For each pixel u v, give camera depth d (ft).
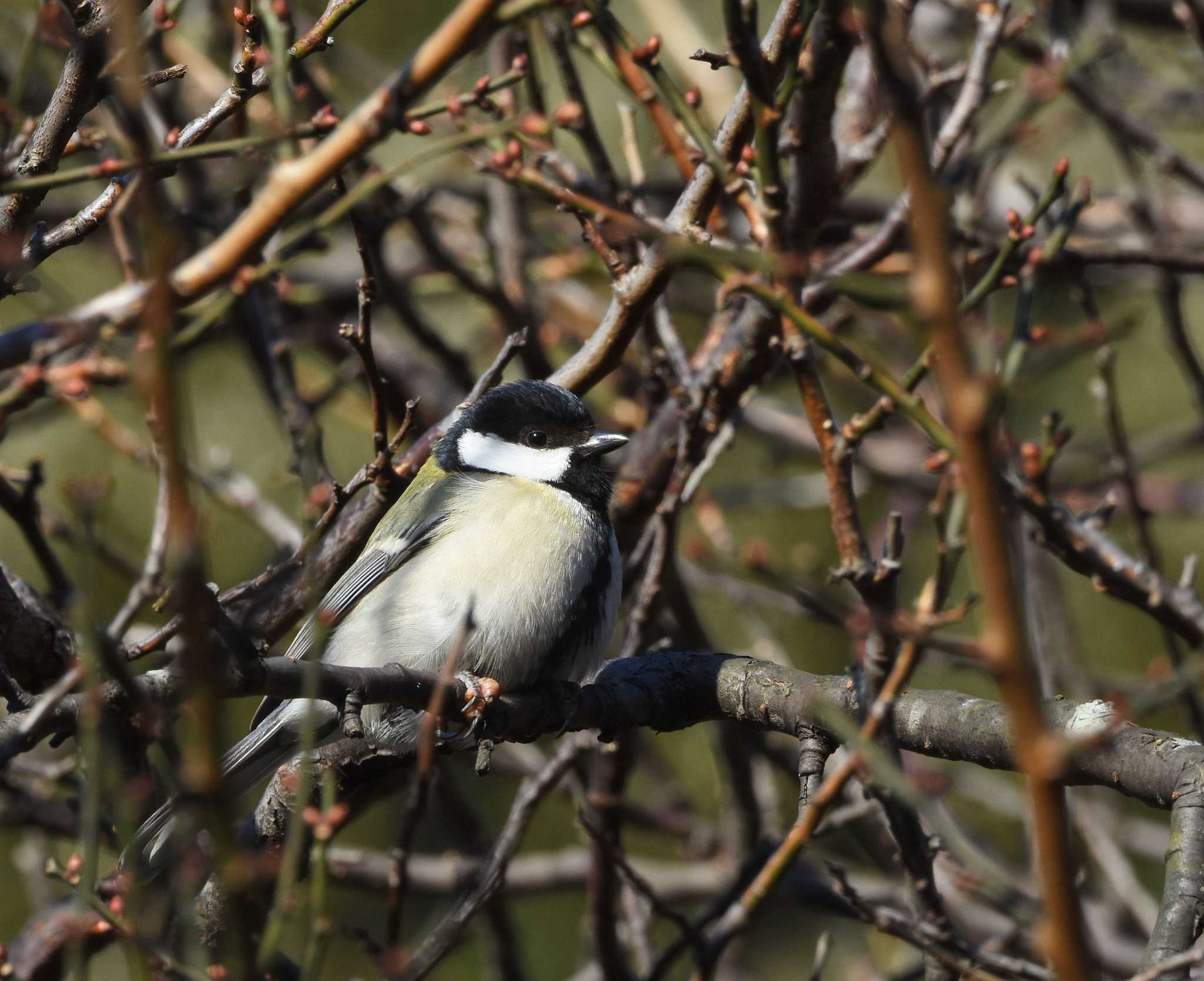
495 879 29.40
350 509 28.66
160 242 13.66
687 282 47.75
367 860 37.58
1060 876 11.41
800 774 23.25
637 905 34.55
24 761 33.17
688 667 25.55
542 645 28.40
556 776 30.45
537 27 39.11
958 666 35.50
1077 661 34.40
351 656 29.27
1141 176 42.70
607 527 30.01
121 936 18.26
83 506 16.06
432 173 45.60
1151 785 20.18
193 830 20.11
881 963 41.70
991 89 30.45
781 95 20.49
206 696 14.28
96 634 15.81
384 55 50.70
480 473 30.83
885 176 50.60
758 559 26.63
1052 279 39.29
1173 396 51.03
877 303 27.89
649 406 34.17
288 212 15.94
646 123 47.21
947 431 16.06
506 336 38.63
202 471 41.16
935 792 23.94
